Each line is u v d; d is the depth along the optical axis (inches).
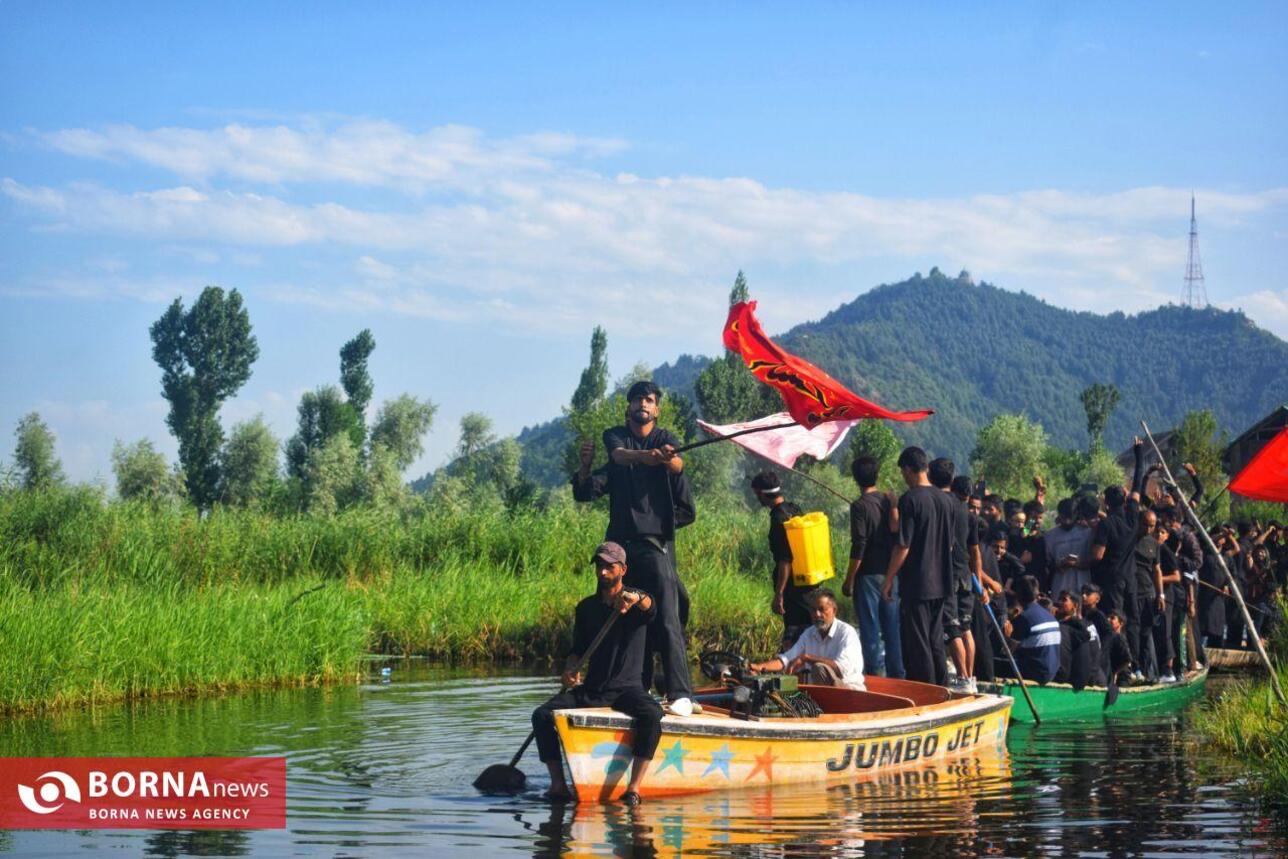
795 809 331.9
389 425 3472.0
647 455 366.0
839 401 389.7
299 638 628.4
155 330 3604.8
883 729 387.5
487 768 360.5
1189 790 356.2
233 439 3058.6
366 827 309.0
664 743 346.0
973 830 307.1
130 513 979.9
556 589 844.0
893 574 459.8
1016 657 519.2
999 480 3280.0
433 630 779.4
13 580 781.3
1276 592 762.8
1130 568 570.6
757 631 763.4
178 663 577.3
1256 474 459.2
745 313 391.9
